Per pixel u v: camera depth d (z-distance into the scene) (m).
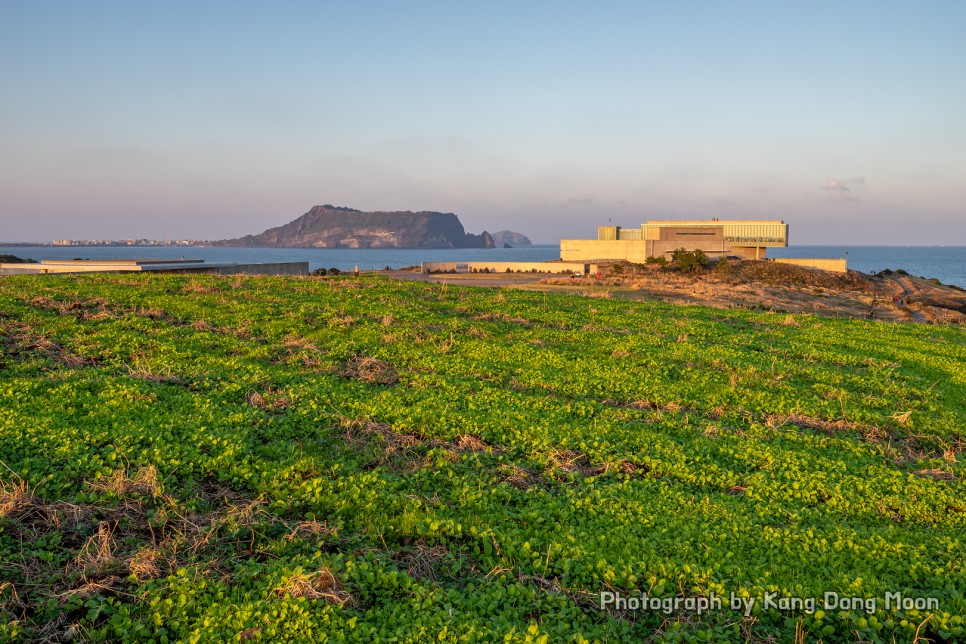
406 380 15.80
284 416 12.29
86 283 26.20
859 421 14.84
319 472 9.92
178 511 8.37
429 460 11.02
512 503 9.77
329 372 15.93
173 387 13.43
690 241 97.69
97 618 6.55
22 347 15.57
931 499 10.56
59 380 13.14
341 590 7.04
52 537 7.59
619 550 8.37
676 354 19.97
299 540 8.03
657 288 55.47
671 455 11.89
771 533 8.99
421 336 20.30
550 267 87.62
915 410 15.96
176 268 47.78
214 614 6.50
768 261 84.88
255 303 23.33
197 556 7.61
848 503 10.28
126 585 7.06
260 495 9.01
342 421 12.18
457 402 14.23
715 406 15.38
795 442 13.33
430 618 6.59
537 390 15.81
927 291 75.44
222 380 14.32
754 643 6.73
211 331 19.11
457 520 8.88
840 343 23.94
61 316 19.11
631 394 15.92
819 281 76.44
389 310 23.59
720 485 10.90
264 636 6.23
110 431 10.51
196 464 9.78
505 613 6.89
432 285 33.31
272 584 7.04
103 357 15.62
